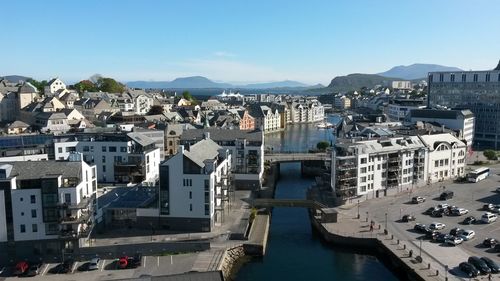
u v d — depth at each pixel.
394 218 120.81
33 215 93.94
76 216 95.06
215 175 114.44
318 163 194.62
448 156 163.88
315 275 95.94
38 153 145.12
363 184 137.50
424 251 97.62
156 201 117.62
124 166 145.88
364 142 140.62
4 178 93.31
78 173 96.31
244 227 112.06
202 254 96.44
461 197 140.00
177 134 199.25
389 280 93.44
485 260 88.88
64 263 89.56
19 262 91.56
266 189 153.25
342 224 116.56
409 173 150.62
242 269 99.00
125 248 95.44
